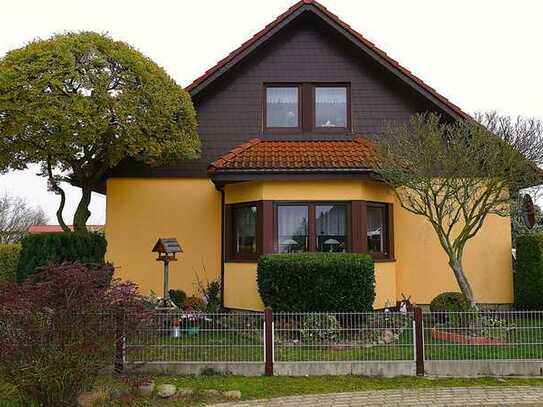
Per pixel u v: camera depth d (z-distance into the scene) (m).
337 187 12.49
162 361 8.62
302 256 11.19
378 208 13.33
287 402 7.46
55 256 11.41
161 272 14.24
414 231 14.12
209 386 8.07
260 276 11.37
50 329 6.36
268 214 12.42
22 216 43.16
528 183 10.92
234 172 12.23
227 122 14.47
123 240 14.27
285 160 12.59
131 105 11.55
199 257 14.26
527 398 7.62
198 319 8.77
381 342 8.87
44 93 11.00
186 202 14.38
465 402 7.46
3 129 11.13
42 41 11.79
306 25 14.78
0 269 14.92
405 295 13.98
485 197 10.60
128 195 14.37
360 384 8.27
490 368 8.70
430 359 8.75
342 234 12.61
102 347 6.63
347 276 10.94
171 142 12.31
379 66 14.48
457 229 13.92
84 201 13.10
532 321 8.87
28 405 6.60
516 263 13.50
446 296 11.62
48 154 11.55
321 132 14.43
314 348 8.80
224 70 14.21
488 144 10.38
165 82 12.50
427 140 10.56
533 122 14.80
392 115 14.49
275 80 14.60
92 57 11.49
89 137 11.09
